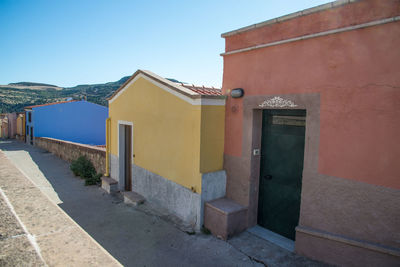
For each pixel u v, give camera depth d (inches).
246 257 159.6
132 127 291.6
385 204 124.3
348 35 133.9
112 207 273.4
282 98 164.1
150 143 256.7
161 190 241.8
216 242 178.2
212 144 197.2
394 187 121.3
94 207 275.9
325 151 144.7
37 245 54.6
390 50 120.6
